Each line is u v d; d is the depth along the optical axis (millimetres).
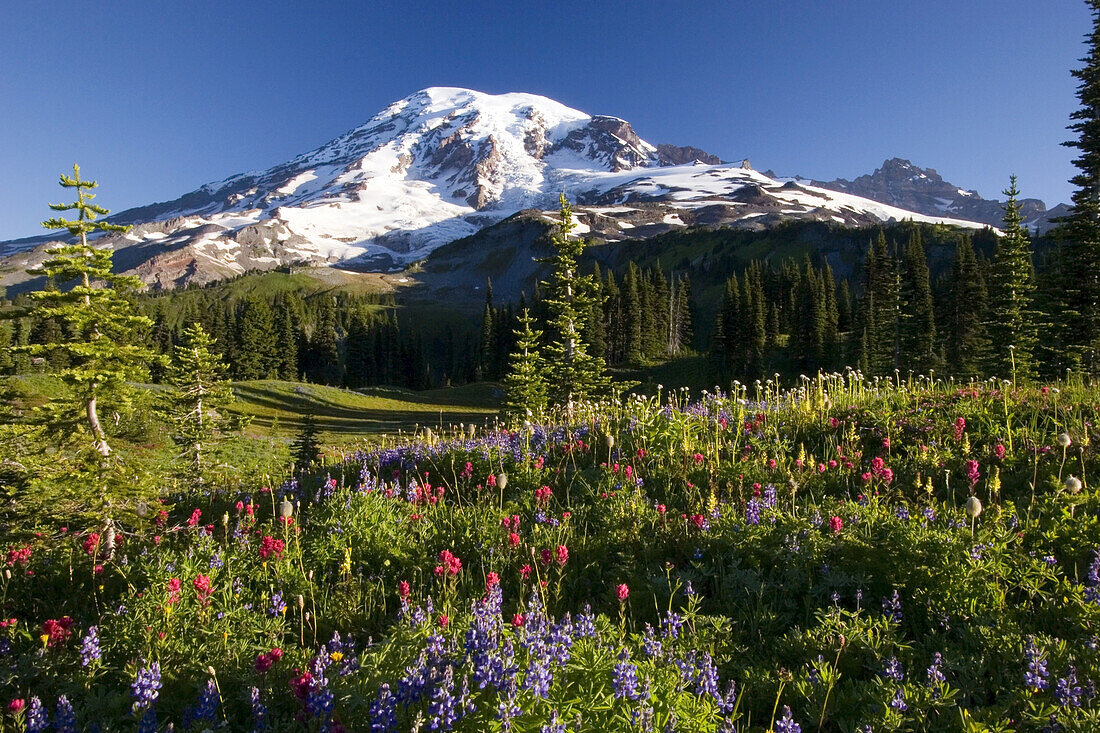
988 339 47312
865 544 4578
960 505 5812
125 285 9445
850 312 88750
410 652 3338
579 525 6059
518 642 3287
